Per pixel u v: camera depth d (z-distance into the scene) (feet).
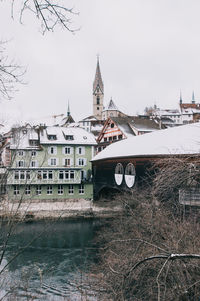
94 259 72.84
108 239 69.21
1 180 32.30
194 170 24.23
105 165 123.75
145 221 48.14
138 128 174.50
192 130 94.94
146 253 36.22
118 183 111.75
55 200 138.31
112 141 181.16
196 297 22.38
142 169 96.12
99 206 131.03
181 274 22.62
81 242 90.38
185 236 32.58
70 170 144.15
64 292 52.11
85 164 155.02
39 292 51.26
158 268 28.30
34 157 143.43
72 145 152.66
